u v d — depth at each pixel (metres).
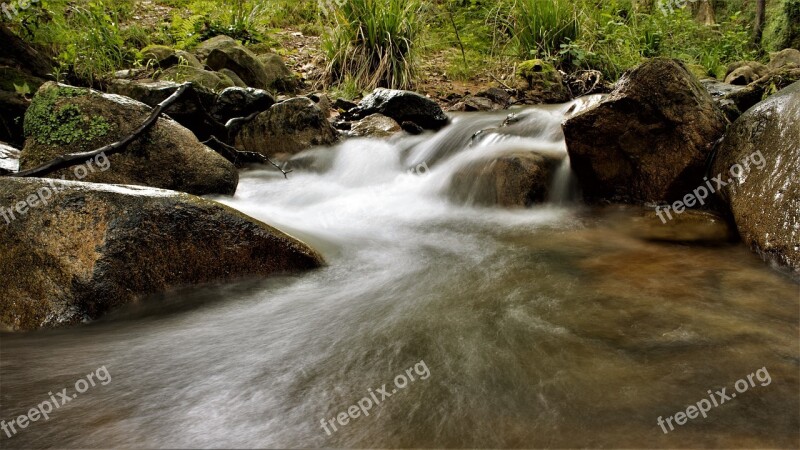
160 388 1.97
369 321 2.50
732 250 3.15
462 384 1.90
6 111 5.13
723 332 2.16
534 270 3.03
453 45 9.34
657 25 9.12
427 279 3.03
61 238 2.61
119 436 1.68
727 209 3.48
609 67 8.09
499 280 2.91
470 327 2.34
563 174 4.46
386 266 3.32
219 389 1.95
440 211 4.61
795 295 2.51
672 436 1.55
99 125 4.15
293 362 2.14
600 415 1.67
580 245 3.46
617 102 3.87
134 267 2.68
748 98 4.93
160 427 1.73
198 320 2.60
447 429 1.65
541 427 1.63
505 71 8.34
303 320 2.56
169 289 2.78
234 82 7.07
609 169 4.11
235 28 8.74
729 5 13.65
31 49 5.90
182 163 4.31
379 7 7.80
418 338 2.28
